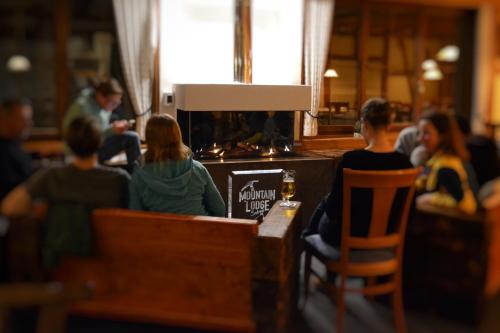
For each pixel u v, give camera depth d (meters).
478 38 2.94
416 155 2.73
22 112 2.03
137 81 2.80
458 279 2.41
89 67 2.38
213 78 3.72
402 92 3.53
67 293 1.50
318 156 3.67
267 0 3.63
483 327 2.37
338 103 3.62
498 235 2.41
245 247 2.00
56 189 1.99
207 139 3.61
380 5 3.40
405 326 2.40
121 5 2.57
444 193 2.40
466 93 2.87
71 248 2.00
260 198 3.42
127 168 2.50
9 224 1.95
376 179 2.06
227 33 3.69
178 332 2.09
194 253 2.03
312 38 3.57
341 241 2.25
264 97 3.57
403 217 2.22
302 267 2.95
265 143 3.72
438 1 3.03
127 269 2.06
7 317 1.49
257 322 2.08
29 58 2.17
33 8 2.16
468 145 2.49
